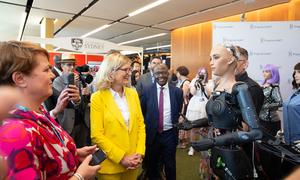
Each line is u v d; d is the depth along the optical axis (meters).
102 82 1.63
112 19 7.18
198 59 7.65
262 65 3.14
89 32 9.73
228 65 1.26
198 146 1.11
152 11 6.16
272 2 5.25
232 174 1.10
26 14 6.82
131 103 1.69
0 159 0.39
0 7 6.15
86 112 2.02
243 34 3.14
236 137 1.07
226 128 1.19
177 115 2.28
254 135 1.06
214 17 6.66
